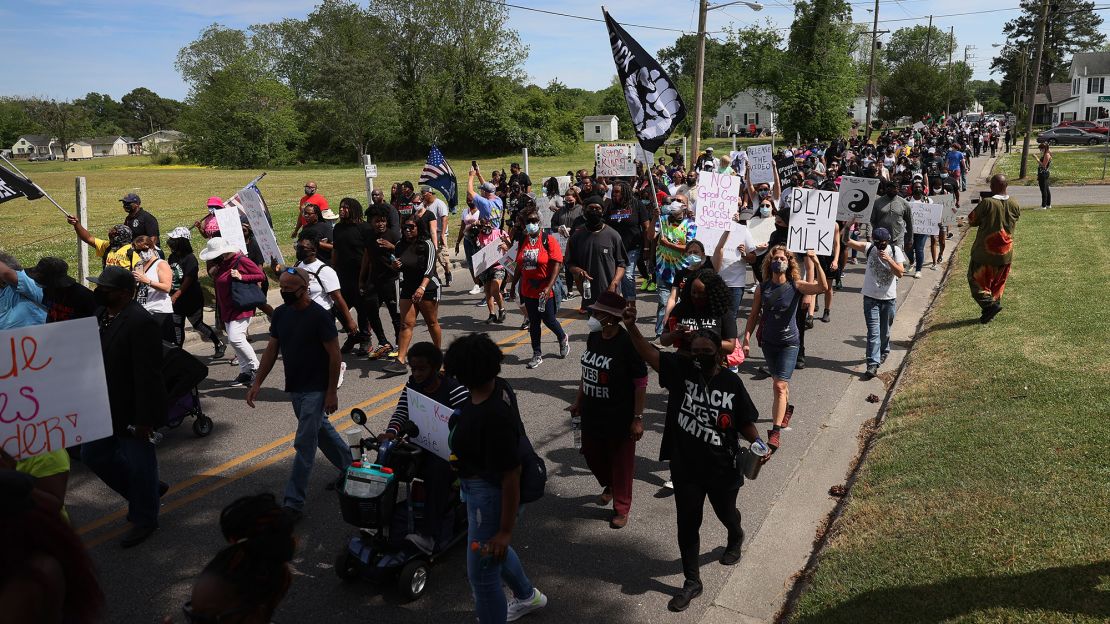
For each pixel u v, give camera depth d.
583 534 5.44
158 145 97.00
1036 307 9.99
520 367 9.41
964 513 4.99
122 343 5.00
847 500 5.61
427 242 8.88
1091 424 6.02
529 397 8.32
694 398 4.40
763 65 68.62
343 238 9.61
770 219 13.98
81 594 2.17
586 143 89.19
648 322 11.52
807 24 62.03
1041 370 7.45
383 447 4.63
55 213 32.75
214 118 81.94
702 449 4.41
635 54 9.32
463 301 13.46
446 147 79.00
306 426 5.53
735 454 4.48
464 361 3.54
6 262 6.62
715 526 5.54
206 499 6.07
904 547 4.72
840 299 12.80
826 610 4.23
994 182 9.44
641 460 6.73
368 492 4.52
